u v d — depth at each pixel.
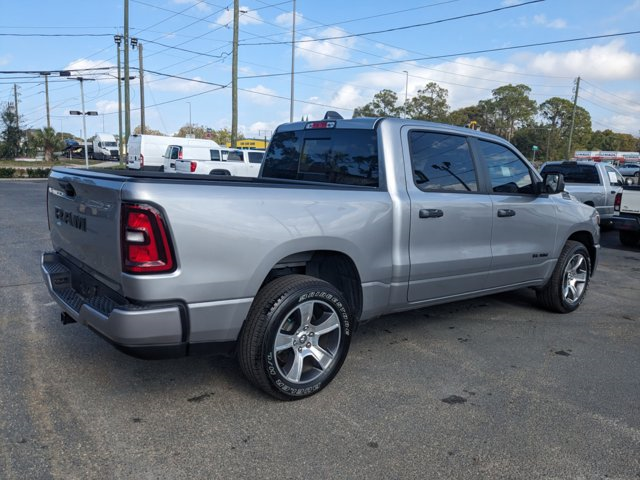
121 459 2.75
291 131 4.96
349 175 4.25
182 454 2.81
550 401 3.58
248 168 22.59
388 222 3.84
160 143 29.39
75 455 2.77
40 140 47.25
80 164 44.75
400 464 2.79
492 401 3.55
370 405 3.44
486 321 5.37
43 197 18.00
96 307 3.04
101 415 3.20
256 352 3.21
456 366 4.15
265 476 2.65
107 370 3.84
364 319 3.90
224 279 3.01
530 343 4.76
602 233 13.77
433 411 3.38
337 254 3.68
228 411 3.29
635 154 62.00
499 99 87.06
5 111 47.19
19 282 6.35
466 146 4.58
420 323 5.23
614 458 2.91
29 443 2.87
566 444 3.04
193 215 2.87
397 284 3.98
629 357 4.48
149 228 2.76
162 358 2.99
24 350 4.18
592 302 6.35
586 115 86.44
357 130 4.23
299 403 3.44
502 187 4.88
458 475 2.71
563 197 5.66
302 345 3.43
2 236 9.63
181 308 2.89
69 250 3.65
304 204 3.36
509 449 2.97
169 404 3.36
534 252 5.14
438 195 4.21
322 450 2.90
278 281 3.33
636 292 6.98
